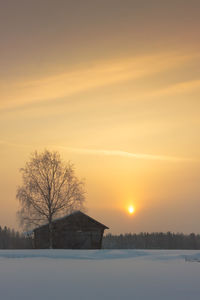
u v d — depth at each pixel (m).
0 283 14.97
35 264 26.27
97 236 56.84
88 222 56.72
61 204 54.47
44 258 34.38
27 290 12.93
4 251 43.03
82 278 16.75
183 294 11.95
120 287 13.66
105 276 17.59
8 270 21.14
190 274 18.58
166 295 11.75
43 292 12.45
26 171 54.62
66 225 55.75
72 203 54.72
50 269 21.83
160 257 33.91
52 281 15.59
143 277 17.12
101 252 40.19
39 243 55.25
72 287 13.70
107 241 120.25
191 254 35.97
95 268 22.55
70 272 19.84
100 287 13.67
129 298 11.20
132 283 14.84
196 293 12.15
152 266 24.19
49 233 54.97
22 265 25.23
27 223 53.62
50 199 54.38
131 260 31.28
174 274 18.53
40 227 54.50
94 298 11.22
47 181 54.59
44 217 54.09
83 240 56.00
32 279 16.39
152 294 11.96
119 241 124.38
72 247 55.41
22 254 37.53
